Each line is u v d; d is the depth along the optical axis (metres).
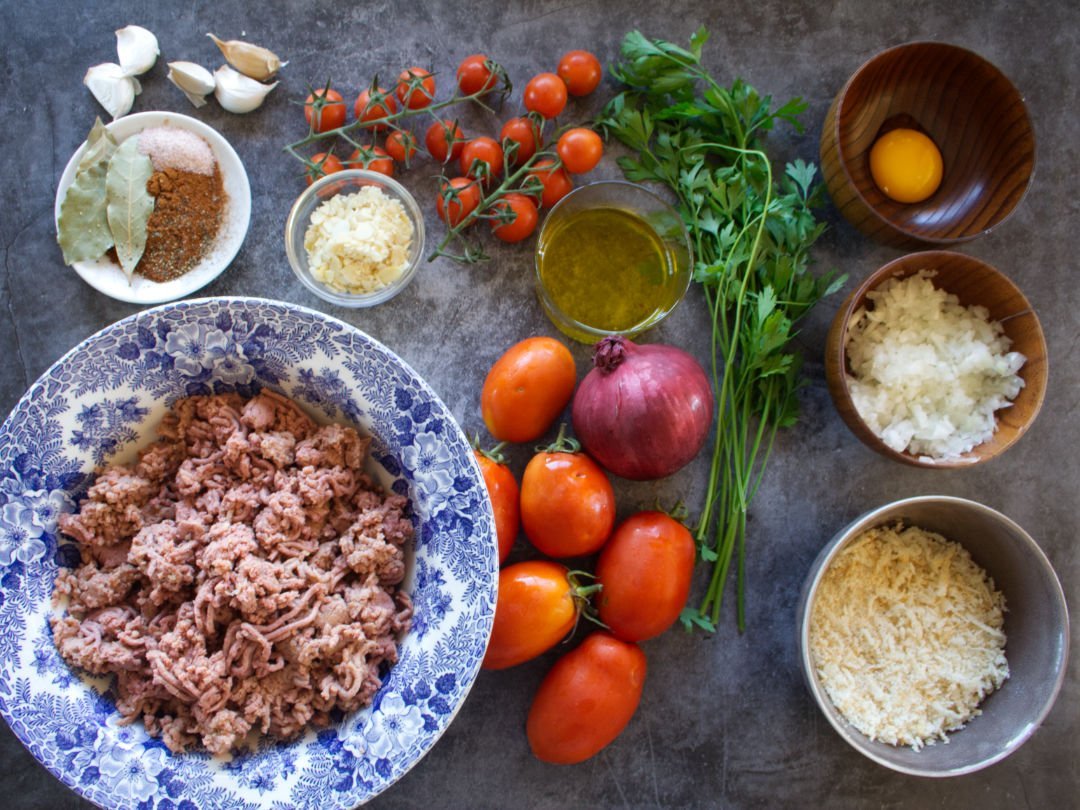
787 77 0.52
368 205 0.47
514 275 0.50
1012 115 0.48
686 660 0.50
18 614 0.38
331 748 0.39
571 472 0.44
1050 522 0.52
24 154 0.49
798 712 0.50
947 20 0.52
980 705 0.48
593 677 0.45
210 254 0.48
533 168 0.47
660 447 0.44
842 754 0.50
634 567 0.44
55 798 0.48
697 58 0.47
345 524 0.41
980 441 0.48
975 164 0.50
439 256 0.50
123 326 0.38
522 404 0.45
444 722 0.39
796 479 0.51
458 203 0.47
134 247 0.46
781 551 0.51
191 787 0.38
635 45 0.47
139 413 0.41
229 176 0.48
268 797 0.39
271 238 0.50
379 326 0.50
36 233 0.49
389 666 0.41
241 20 0.50
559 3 0.51
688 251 0.47
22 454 0.38
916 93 0.50
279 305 0.39
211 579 0.38
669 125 0.50
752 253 0.46
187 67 0.48
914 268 0.47
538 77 0.47
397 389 0.40
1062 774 0.52
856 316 0.48
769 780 0.50
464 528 0.40
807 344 0.51
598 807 0.50
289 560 0.39
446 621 0.40
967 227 0.50
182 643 0.38
